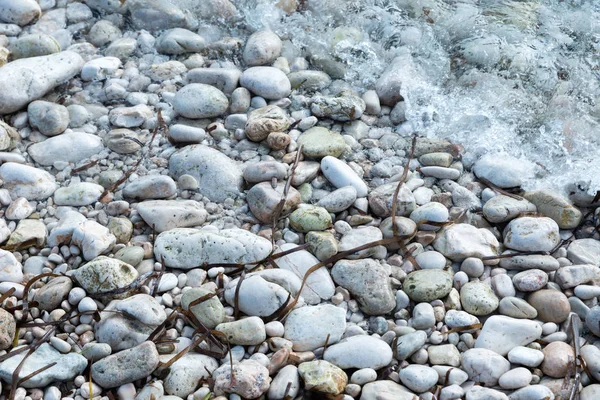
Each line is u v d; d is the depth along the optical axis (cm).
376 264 103
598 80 126
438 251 107
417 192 112
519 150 117
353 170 114
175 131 115
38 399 92
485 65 127
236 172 112
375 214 110
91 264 100
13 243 104
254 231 108
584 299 102
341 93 122
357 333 99
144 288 101
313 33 130
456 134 119
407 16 133
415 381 94
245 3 133
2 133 112
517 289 104
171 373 94
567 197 113
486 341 98
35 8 128
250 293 99
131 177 112
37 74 118
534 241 106
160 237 105
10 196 109
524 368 96
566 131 119
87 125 117
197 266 104
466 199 112
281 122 116
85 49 126
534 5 135
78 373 95
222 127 118
